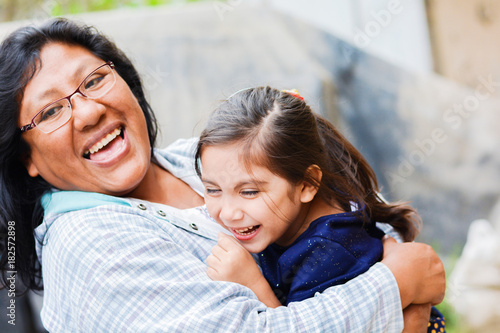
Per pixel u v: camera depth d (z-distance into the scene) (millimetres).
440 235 5113
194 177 1646
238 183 1294
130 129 1517
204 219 1503
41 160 1488
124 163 1497
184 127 4457
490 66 5242
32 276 1646
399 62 5164
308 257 1314
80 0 4520
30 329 3508
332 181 1418
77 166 1468
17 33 1451
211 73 4609
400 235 1628
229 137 1298
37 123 1432
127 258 1251
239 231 1355
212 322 1142
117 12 4574
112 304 1211
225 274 1271
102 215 1357
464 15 5188
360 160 1574
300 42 4910
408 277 1277
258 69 4742
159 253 1294
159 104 4445
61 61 1451
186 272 1271
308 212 1423
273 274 1416
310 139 1382
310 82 4824
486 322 4113
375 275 1248
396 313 1234
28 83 1419
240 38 4734
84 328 1244
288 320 1167
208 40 4695
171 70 4523
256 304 1213
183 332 1142
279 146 1301
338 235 1333
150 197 1613
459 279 4352
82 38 1520
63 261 1313
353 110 5039
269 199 1301
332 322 1162
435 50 5203
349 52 5027
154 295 1202
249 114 1321
